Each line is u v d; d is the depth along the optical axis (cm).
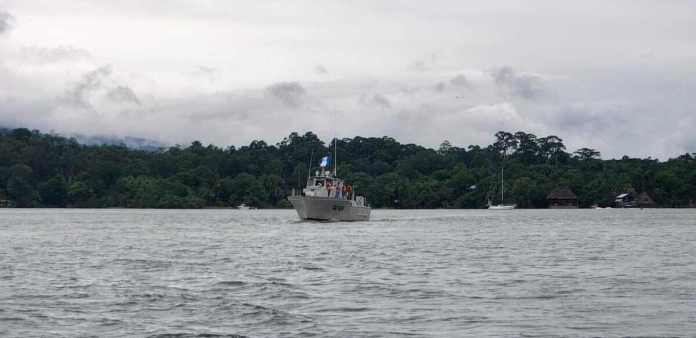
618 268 9606
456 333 5850
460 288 7825
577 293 7494
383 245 13050
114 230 18538
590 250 12269
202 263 10181
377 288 7812
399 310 6662
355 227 18975
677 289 7719
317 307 6788
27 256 11288
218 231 17712
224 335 5791
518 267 9725
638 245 13375
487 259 10725
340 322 6200
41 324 6144
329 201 19662
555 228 19350
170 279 8494
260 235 15925
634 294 7425
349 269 9450
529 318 6341
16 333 5859
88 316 6425
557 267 9725
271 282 8188
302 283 8156
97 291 7612
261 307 6738
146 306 6819
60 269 9544
